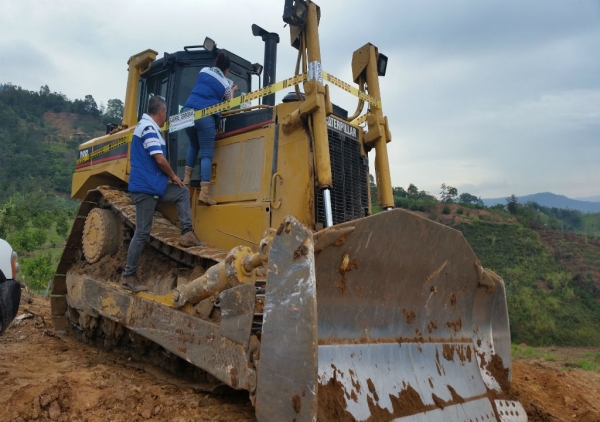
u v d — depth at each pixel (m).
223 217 5.00
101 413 3.44
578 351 14.35
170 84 5.93
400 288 3.72
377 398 3.21
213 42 5.85
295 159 4.46
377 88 5.32
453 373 3.94
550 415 4.64
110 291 5.05
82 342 6.15
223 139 5.23
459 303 4.29
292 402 2.67
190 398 3.69
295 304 2.78
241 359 3.16
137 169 4.55
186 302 3.94
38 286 13.94
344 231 3.08
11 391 4.00
